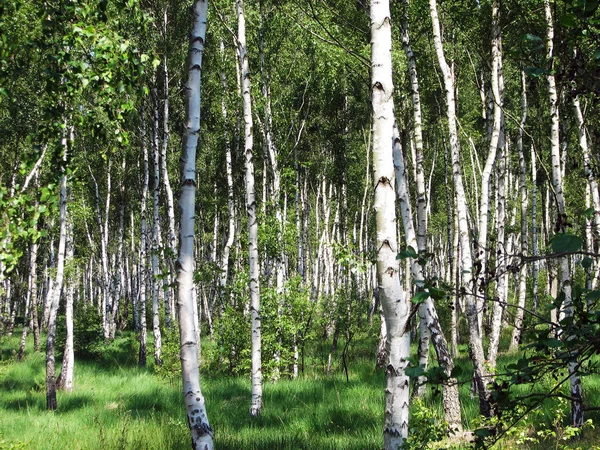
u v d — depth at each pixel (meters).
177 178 28.52
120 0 5.72
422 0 11.21
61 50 5.62
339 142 28.56
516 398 2.45
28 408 12.72
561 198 7.66
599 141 3.35
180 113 25.28
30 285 26.59
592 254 1.88
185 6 20.06
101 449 8.62
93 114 5.85
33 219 5.21
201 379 16.39
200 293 35.50
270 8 18.81
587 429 7.64
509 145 23.58
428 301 9.25
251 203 12.30
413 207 26.69
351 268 8.06
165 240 28.95
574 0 2.36
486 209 9.20
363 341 22.89
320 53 19.42
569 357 2.24
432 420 5.25
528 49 2.71
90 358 22.94
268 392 13.55
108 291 30.06
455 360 16.00
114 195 31.75
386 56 4.15
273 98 20.83
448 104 9.17
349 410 11.01
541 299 23.72
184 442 8.91
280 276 17.91
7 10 5.74
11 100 6.24
